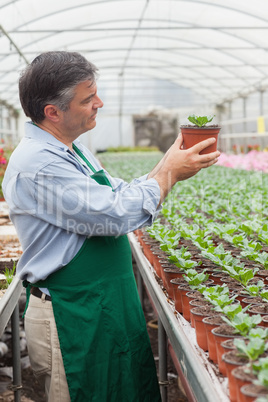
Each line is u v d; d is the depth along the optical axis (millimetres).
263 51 15406
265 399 1206
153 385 2455
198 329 1904
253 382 1318
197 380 1603
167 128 27547
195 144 2184
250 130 21703
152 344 4668
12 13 10836
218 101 24797
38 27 12570
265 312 1926
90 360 2213
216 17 12812
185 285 2283
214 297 1945
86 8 12008
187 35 14961
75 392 2199
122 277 2303
